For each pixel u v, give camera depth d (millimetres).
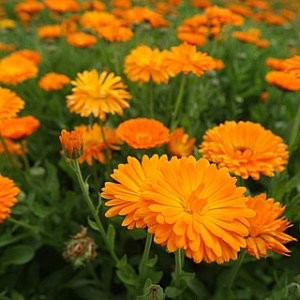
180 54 354
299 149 385
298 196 298
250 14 905
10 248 309
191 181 198
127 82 479
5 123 352
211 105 485
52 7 620
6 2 1119
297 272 328
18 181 367
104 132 359
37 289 328
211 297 302
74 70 540
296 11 1513
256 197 227
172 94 472
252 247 214
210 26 547
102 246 328
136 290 272
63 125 429
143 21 583
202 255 176
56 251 350
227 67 591
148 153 340
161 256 324
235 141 280
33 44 682
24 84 470
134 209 185
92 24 539
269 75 426
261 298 305
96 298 313
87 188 260
